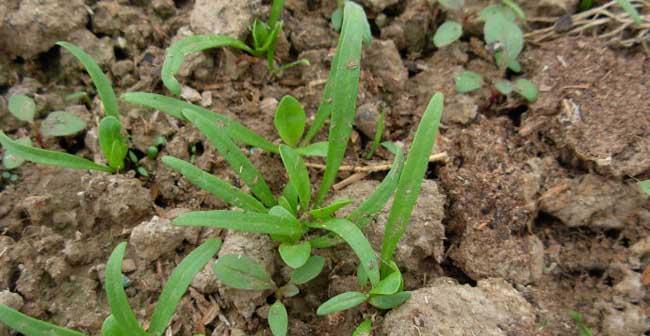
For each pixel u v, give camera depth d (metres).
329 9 0.25
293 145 0.21
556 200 0.21
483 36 0.25
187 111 0.19
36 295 0.20
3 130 0.23
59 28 0.23
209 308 0.20
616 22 0.24
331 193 0.22
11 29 0.23
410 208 0.18
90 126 0.23
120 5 0.25
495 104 0.24
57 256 0.20
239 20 0.23
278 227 0.18
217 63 0.24
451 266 0.21
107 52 0.24
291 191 0.20
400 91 0.24
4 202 0.21
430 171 0.22
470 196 0.21
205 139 0.22
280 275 0.20
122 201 0.21
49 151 0.20
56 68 0.24
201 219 0.17
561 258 0.21
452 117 0.23
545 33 0.25
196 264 0.18
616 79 0.22
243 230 0.18
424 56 0.25
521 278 0.20
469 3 0.25
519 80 0.23
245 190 0.22
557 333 0.19
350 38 0.19
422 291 0.19
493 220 0.21
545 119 0.23
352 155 0.23
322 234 0.20
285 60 0.24
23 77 0.24
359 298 0.18
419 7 0.25
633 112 0.22
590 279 0.21
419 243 0.20
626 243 0.21
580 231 0.21
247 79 0.24
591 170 0.21
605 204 0.21
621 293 0.20
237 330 0.19
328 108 0.21
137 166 0.22
